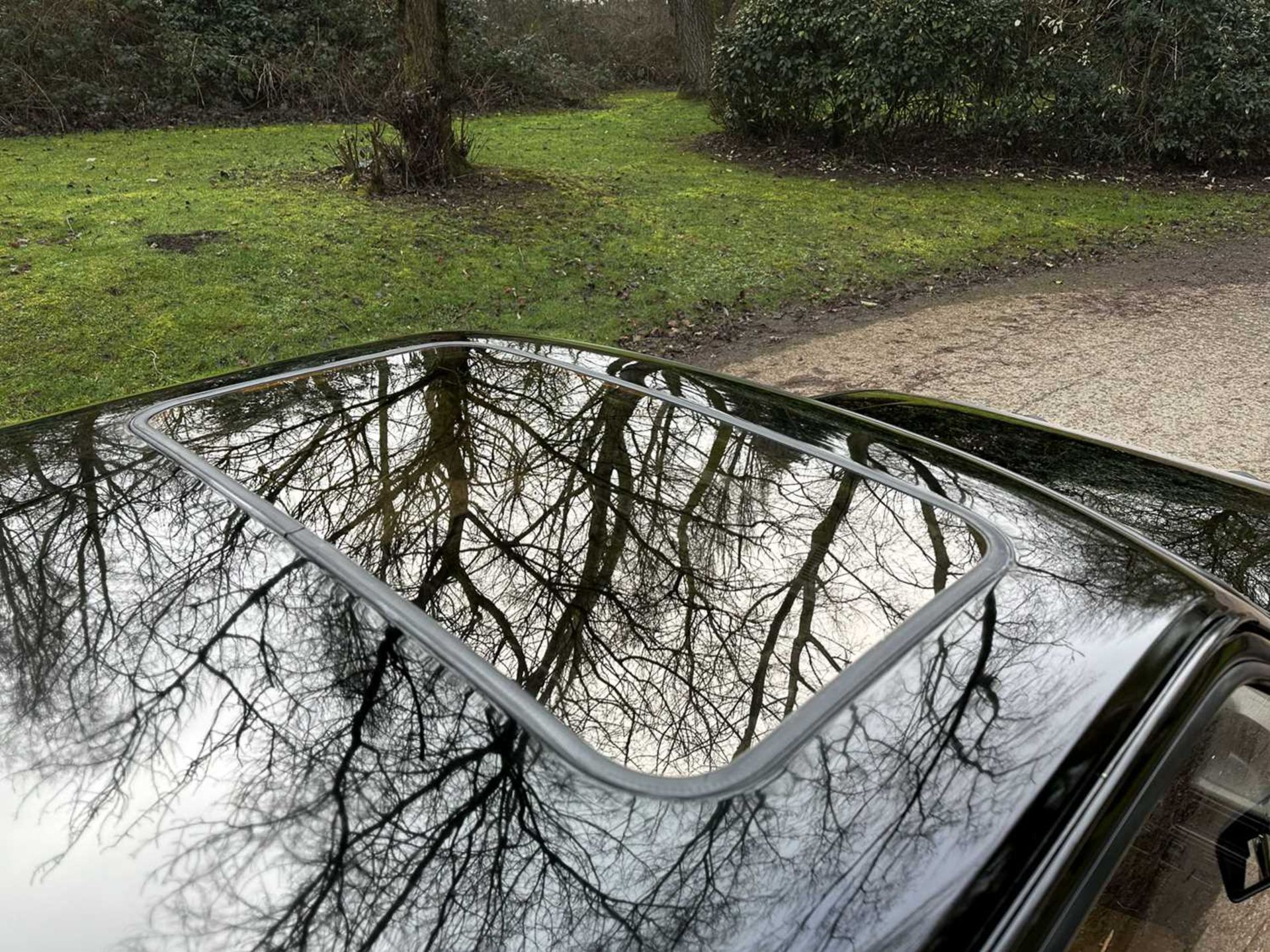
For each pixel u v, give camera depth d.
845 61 13.14
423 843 0.98
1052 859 1.08
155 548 1.37
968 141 13.64
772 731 1.13
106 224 8.64
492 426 1.81
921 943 0.96
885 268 8.90
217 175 11.01
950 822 1.07
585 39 23.55
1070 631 1.34
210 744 1.07
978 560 1.47
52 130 13.91
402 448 1.70
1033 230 10.34
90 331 6.43
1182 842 1.33
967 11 12.38
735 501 1.58
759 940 0.94
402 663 1.17
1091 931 1.21
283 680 1.14
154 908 0.92
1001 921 1.01
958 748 1.14
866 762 1.11
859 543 1.49
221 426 1.77
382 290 7.52
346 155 10.95
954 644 1.28
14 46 13.89
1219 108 12.87
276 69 16.11
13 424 1.90
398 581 1.31
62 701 1.12
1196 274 8.90
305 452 1.67
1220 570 2.19
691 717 1.13
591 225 9.59
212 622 1.23
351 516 1.46
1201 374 6.23
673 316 7.46
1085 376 6.23
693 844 1.00
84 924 0.90
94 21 14.67
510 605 1.28
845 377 6.25
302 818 0.99
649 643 1.23
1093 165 13.58
